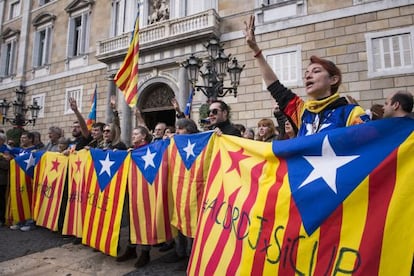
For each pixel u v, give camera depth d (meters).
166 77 13.16
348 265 1.50
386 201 1.53
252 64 11.47
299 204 1.76
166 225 3.48
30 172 5.36
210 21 11.92
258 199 1.98
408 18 9.26
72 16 17.97
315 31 10.59
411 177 1.52
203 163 3.25
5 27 21.95
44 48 19.09
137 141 4.23
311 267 1.60
